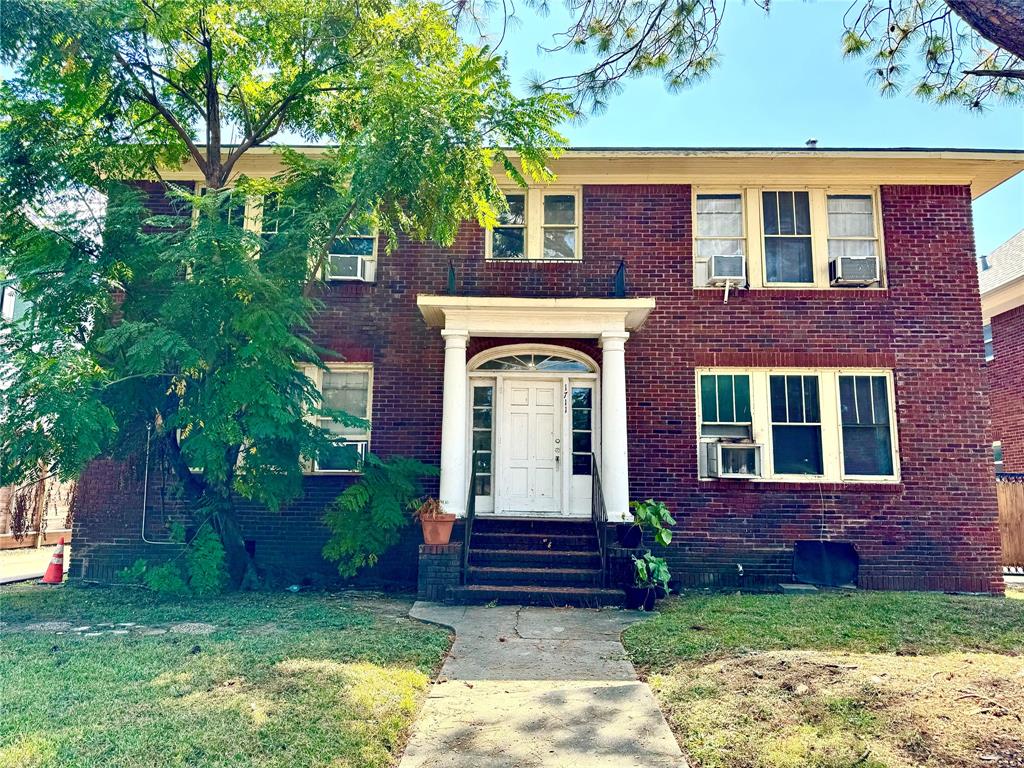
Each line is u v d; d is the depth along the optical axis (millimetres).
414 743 4336
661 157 10977
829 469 10719
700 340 11039
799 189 11438
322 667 5562
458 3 6723
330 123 10570
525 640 6871
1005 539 13422
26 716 4441
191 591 9039
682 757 4117
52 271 8477
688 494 10703
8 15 7867
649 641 6664
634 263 11273
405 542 10531
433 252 11430
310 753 3963
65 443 8289
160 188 11359
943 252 11078
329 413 9266
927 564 10398
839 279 10922
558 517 10883
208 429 8352
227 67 9875
